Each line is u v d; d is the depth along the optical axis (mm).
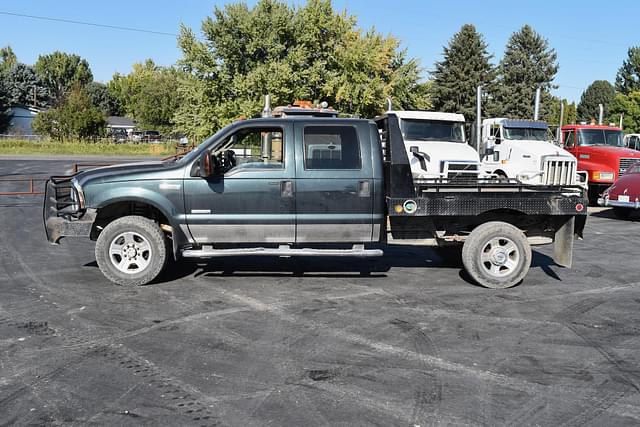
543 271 8383
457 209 7141
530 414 3871
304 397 4094
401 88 36031
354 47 34594
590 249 10328
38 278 7520
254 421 3734
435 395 4148
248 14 34156
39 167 31312
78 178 7188
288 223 7062
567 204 7250
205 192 6996
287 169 7023
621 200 14062
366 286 7293
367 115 35625
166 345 5102
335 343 5199
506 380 4430
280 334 5422
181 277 7598
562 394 4191
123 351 4949
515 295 6977
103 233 7047
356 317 5980
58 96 75312
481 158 16984
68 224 7121
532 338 5402
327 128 7117
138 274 7090
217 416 3801
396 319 5934
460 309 6340
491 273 7258
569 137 19172
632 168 14969
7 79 83188
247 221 7035
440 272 8148
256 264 8422
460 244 7523
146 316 5930
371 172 7098
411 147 12219
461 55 54125
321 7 35188
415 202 7086
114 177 7031
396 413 3861
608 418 3830
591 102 78625
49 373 4477
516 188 7320
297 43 35156
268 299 6609
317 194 7039
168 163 7316
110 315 5957
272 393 4152
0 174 26219
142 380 4359
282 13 34156
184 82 34438
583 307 6473
